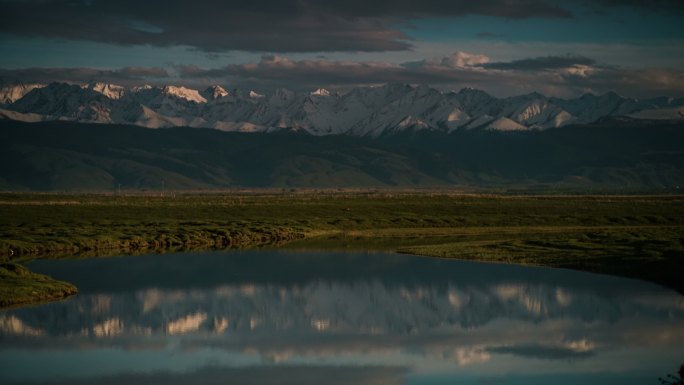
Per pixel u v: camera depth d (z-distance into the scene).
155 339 54.41
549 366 46.28
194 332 56.81
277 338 55.06
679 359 47.19
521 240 112.88
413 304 67.25
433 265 91.19
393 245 115.75
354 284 77.75
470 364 47.31
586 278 78.50
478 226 149.50
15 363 47.66
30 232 119.38
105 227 129.12
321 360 48.94
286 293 73.00
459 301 68.12
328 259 97.81
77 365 47.34
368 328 58.19
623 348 50.09
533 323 58.44
